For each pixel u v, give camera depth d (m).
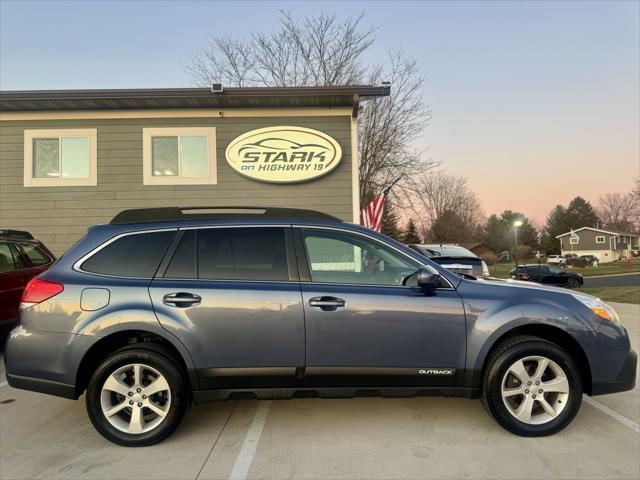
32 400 4.51
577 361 3.71
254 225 3.74
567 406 3.51
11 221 10.00
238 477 2.97
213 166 10.08
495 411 3.50
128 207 10.03
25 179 10.01
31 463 3.19
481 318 3.52
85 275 3.54
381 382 3.51
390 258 3.72
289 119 10.16
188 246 3.65
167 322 3.41
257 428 3.72
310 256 3.70
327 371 3.48
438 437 3.53
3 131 10.06
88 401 3.41
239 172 9.99
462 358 3.52
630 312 10.14
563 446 3.37
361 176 21.20
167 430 3.42
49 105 9.67
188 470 3.07
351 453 3.28
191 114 10.08
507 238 82.56
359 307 3.48
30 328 3.44
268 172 10.02
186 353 3.42
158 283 3.51
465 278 3.84
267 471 3.04
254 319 3.46
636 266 49.28
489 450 3.31
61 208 10.02
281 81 21.05
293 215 3.92
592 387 3.55
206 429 3.71
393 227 36.81
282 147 10.04
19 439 3.59
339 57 20.81
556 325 3.51
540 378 3.52
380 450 3.33
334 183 10.12
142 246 3.65
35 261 6.88
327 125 10.15
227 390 3.47
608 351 3.54
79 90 9.24
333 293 3.51
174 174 10.15
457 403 4.26
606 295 14.55
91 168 10.02
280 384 3.49
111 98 9.31
